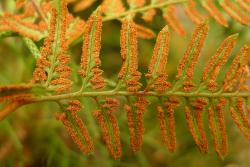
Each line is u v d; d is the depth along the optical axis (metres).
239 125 0.24
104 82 0.24
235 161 0.43
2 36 0.27
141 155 0.40
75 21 0.27
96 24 0.24
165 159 0.43
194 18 0.29
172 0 0.29
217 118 0.24
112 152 0.24
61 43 0.24
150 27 0.38
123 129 0.39
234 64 0.24
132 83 0.24
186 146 0.42
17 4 0.27
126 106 0.24
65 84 0.24
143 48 0.39
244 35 0.38
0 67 0.38
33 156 0.38
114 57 0.43
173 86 0.24
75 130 0.23
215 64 0.24
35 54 0.26
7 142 0.38
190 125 0.24
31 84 0.23
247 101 0.24
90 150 0.23
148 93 0.24
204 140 0.24
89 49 0.24
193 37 0.24
